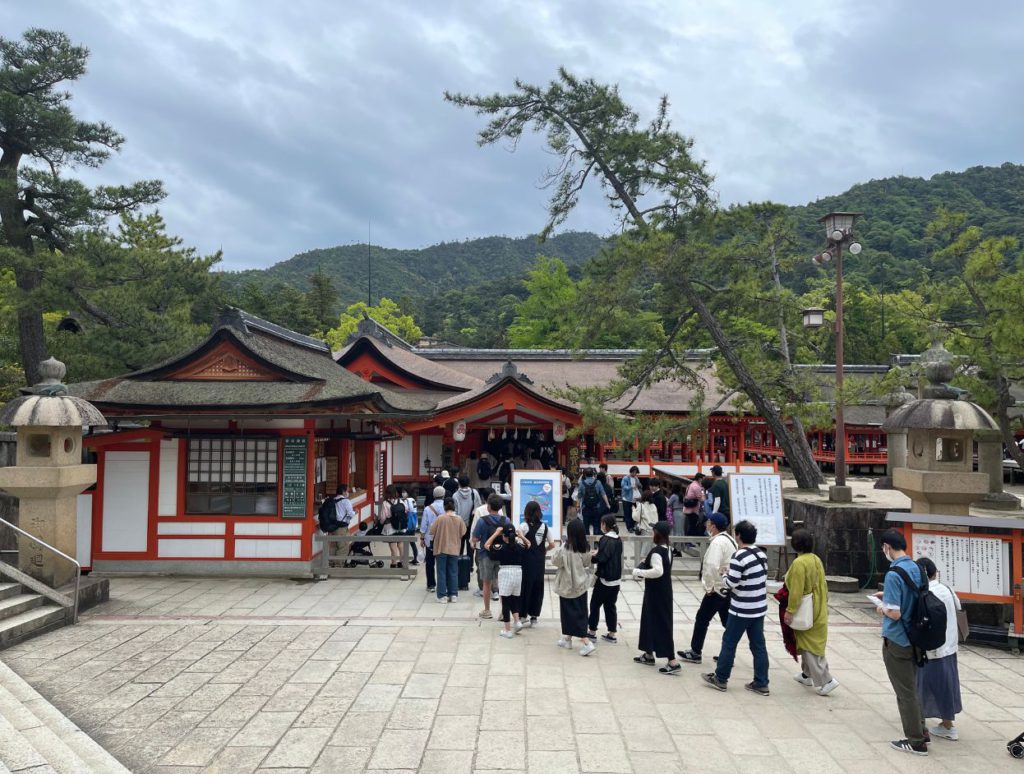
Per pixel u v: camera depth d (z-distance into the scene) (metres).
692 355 34.56
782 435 19.56
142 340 23.67
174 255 25.44
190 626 10.85
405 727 7.14
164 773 6.13
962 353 14.93
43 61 25.53
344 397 13.77
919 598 6.66
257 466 14.67
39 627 10.30
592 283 19.45
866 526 14.30
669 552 9.02
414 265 185.00
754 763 6.43
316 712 7.51
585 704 7.80
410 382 29.09
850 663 9.39
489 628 10.82
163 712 7.49
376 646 9.88
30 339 25.03
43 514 11.63
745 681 8.63
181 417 14.26
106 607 12.00
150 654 9.45
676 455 29.47
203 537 14.52
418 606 12.18
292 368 15.12
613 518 10.27
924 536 10.37
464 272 184.00
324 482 17.31
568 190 20.08
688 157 18.62
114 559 14.50
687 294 19.36
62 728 6.94
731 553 9.05
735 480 14.21
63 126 24.52
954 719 7.39
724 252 19.03
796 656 8.48
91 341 23.22
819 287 61.25
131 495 14.59
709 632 10.91
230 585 13.70
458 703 7.79
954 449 12.01
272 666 8.99
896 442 19.80
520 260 192.38
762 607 8.17
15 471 11.43
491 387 23.88
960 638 7.19
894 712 7.69
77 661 9.15
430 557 13.25
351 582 14.05
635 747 6.73
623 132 19.19
